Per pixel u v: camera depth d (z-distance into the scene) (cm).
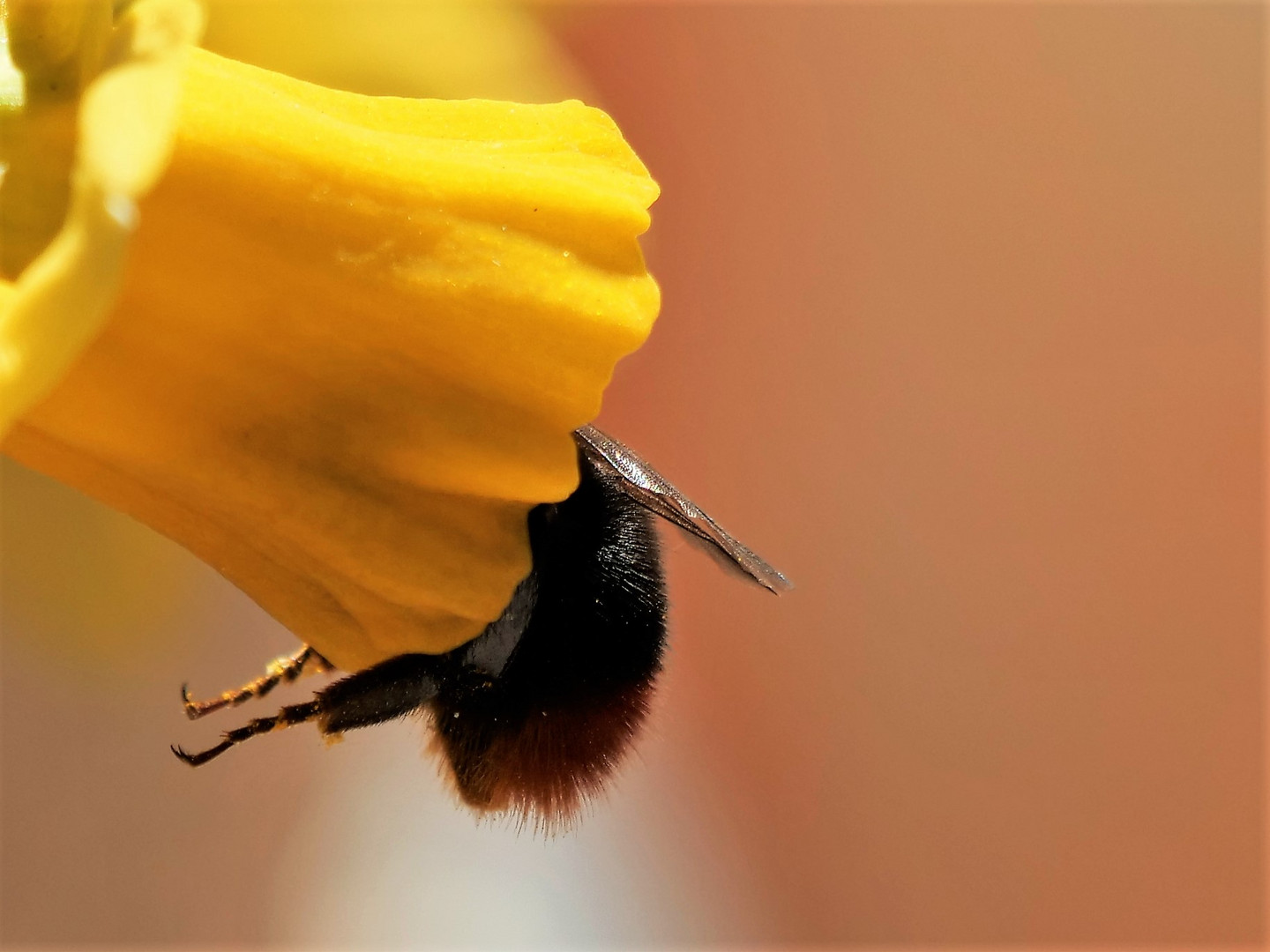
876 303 32
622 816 29
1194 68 30
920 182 31
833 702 32
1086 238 31
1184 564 31
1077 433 32
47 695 23
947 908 30
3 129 15
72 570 18
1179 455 31
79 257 13
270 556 16
